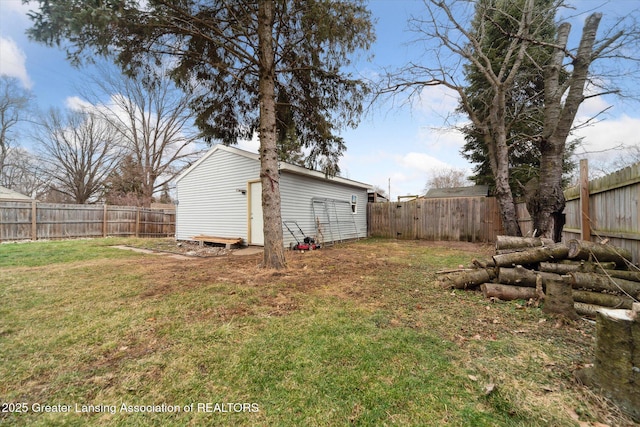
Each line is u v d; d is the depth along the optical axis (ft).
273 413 5.01
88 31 12.35
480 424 4.69
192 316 9.39
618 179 10.53
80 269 16.84
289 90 20.21
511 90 26.05
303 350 7.11
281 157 32.86
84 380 5.96
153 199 67.72
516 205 29.22
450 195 44.98
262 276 14.88
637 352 4.96
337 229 34.40
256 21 16.26
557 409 5.01
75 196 66.18
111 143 66.23
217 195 29.91
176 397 5.44
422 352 6.98
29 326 8.61
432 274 15.49
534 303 10.15
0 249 24.75
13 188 62.54
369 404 5.19
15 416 4.94
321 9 14.92
